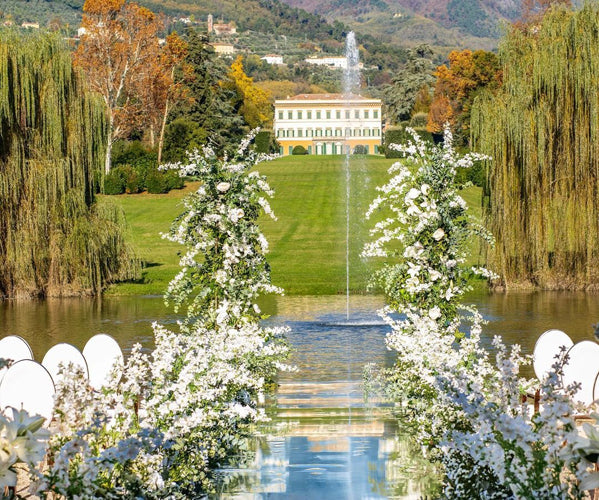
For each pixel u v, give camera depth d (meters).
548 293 24.33
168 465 7.28
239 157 12.80
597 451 3.94
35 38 24.89
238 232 12.47
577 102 23.66
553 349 9.13
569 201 24.30
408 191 12.65
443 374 6.23
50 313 21.28
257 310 12.68
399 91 114.12
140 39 69.06
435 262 12.19
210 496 7.57
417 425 9.40
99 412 5.95
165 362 7.44
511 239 24.81
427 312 11.81
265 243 12.63
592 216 24.20
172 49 76.19
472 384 5.84
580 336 16.59
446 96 93.81
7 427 4.18
